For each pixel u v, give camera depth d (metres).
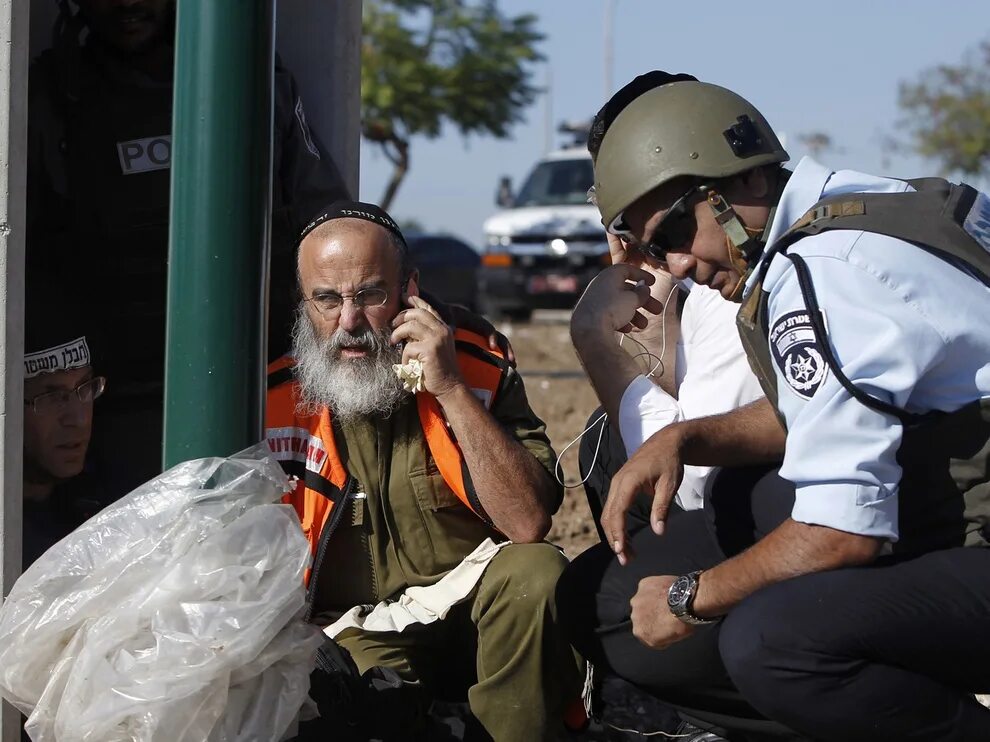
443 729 3.10
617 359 3.29
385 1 27.08
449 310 3.38
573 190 19.61
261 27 2.54
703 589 2.63
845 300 2.43
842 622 2.51
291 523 2.65
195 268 2.57
